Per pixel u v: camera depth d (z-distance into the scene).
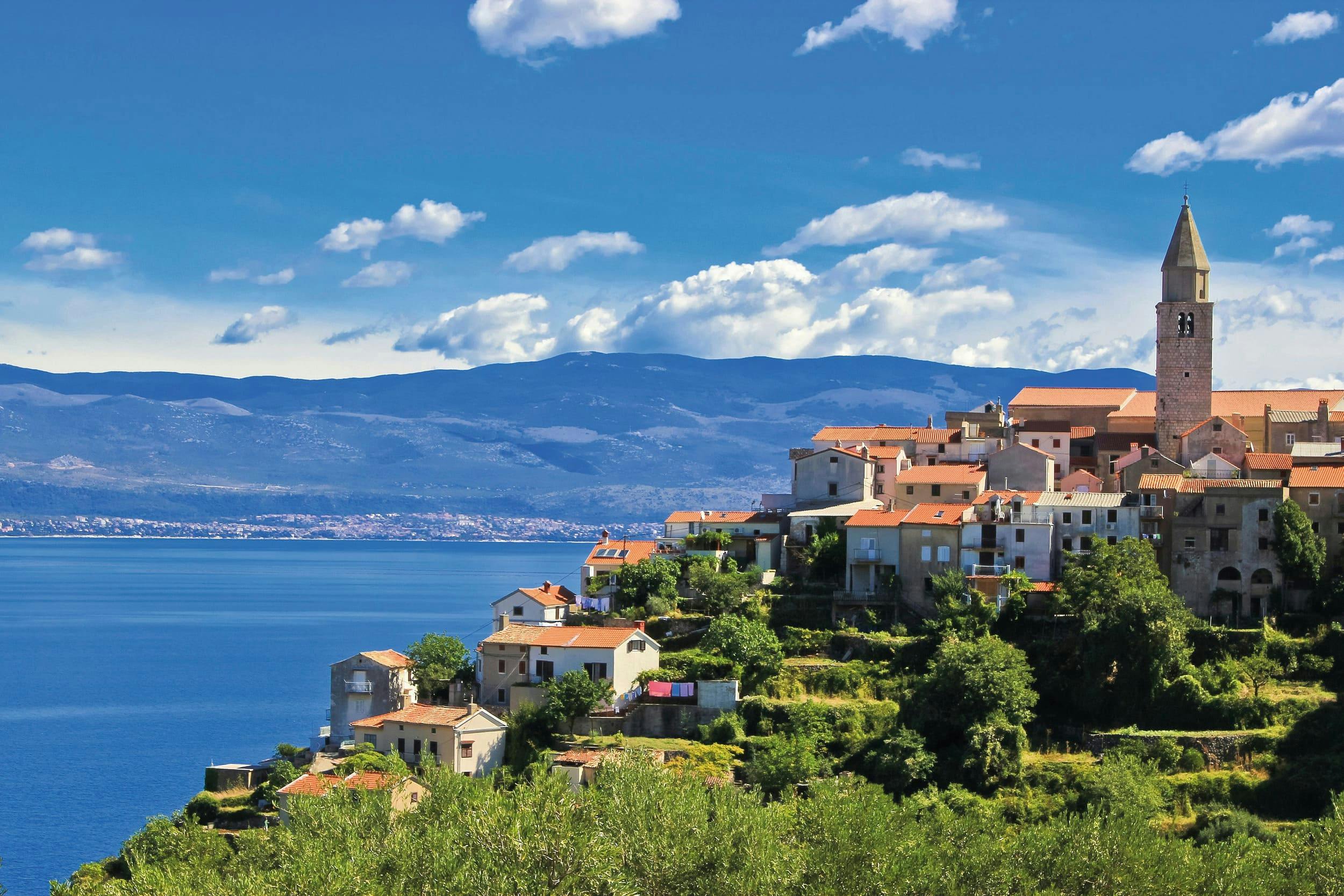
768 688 180.25
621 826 103.56
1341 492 186.38
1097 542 188.88
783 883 99.75
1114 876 104.44
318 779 156.12
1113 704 171.12
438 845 98.81
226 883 102.19
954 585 188.38
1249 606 184.75
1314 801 152.62
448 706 182.25
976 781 158.00
